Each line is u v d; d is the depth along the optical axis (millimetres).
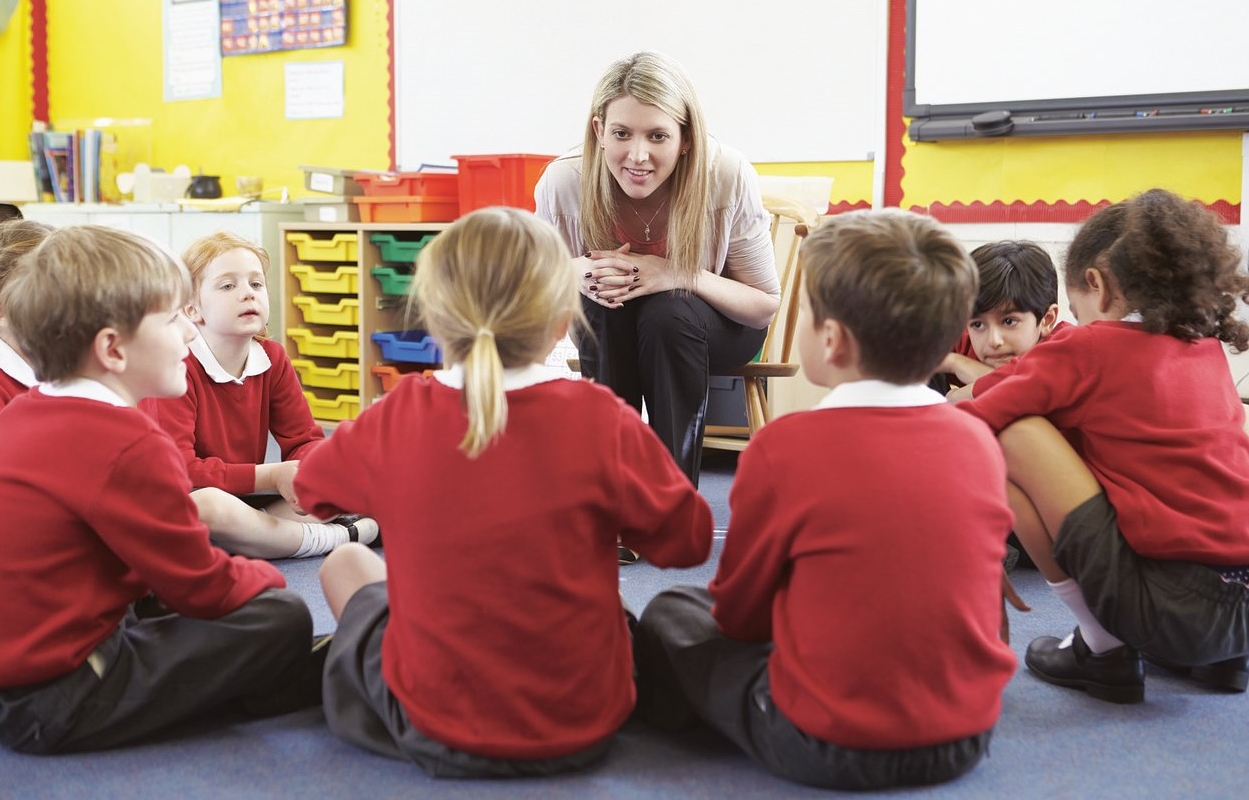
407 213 3473
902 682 1068
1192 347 1382
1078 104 2846
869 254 1099
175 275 1263
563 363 2926
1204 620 1317
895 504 1072
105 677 1205
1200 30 2697
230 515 1891
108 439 1175
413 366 3598
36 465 1174
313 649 1348
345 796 1104
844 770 1088
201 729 1279
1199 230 1367
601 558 1147
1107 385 1357
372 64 3959
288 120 4137
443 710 1103
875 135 3139
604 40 3533
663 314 1937
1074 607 1403
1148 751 1232
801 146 3250
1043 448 1367
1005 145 2961
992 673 1120
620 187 2000
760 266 2131
